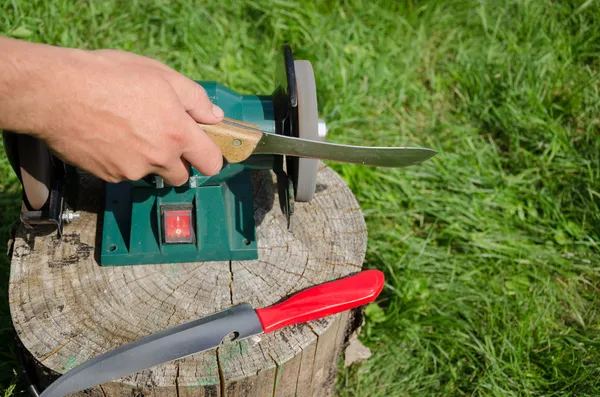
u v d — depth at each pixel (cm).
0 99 117
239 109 165
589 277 261
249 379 156
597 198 283
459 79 332
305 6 342
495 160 303
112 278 171
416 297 243
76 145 126
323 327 165
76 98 120
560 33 345
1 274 237
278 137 141
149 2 338
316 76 311
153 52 322
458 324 236
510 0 363
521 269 259
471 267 260
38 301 164
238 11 344
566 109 317
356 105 311
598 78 332
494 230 273
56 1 317
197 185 169
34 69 117
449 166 292
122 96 122
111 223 175
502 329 239
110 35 322
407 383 226
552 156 296
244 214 181
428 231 275
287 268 178
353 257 184
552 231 271
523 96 317
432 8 360
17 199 259
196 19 330
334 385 221
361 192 278
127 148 127
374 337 235
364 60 327
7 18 299
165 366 153
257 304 169
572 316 249
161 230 169
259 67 324
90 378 145
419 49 342
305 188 162
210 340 152
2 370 207
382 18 351
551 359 227
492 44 342
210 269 176
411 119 318
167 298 167
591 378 220
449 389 224
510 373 226
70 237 179
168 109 127
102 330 159
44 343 155
